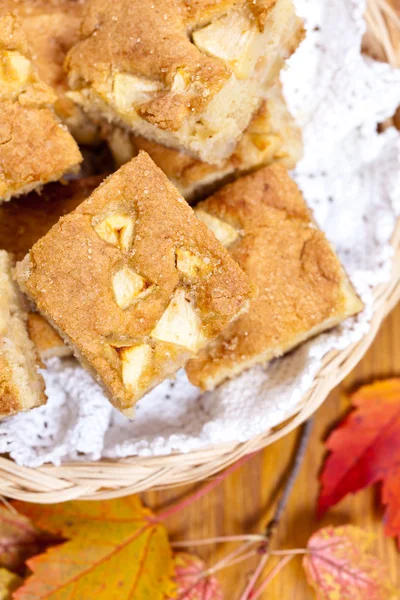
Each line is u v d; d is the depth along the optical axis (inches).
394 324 19.3
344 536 18.6
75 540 18.0
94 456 17.1
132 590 18.0
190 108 16.5
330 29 18.4
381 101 18.1
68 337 16.5
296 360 17.4
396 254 17.8
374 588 18.5
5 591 18.2
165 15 16.8
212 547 18.9
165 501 19.0
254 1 16.6
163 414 17.9
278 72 17.7
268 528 18.7
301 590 18.9
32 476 16.6
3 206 17.7
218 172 17.7
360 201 18.5
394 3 19.3
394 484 18.6
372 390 18.9
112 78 16.9
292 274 17.2
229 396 17.5
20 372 16.5
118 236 16.4
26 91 16.9
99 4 17.2
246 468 19.1
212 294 16.3
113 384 16.2
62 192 17.8
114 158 18.2
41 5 18.3
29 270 16.4
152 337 16.3
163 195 16.4
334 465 18.7
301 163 18.6
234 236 17.4
